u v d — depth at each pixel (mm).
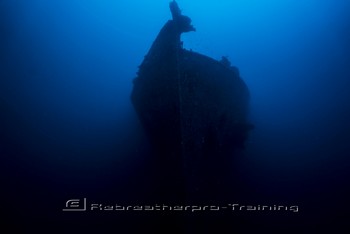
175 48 6082
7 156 7320
